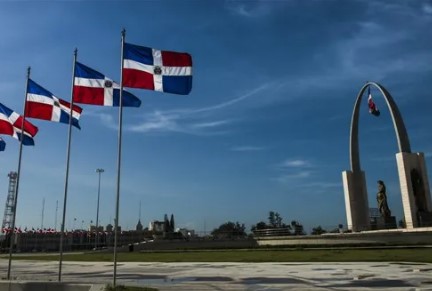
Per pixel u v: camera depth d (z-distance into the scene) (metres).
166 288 19.41
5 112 28.75
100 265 37.81
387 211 61.84
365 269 26.08
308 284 20.00
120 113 19.27
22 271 32.84
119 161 18.61
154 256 49.78
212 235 75.06
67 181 21.77
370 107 66.06
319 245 51.84
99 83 22.77
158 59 20.98
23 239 107.50
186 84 21.05
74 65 22.67
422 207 56.56
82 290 17.77
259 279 22.62
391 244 46.06
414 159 58.19
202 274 26.55
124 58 20.45
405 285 18.70
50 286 18.17
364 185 66.44
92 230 123.75
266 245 61.28
